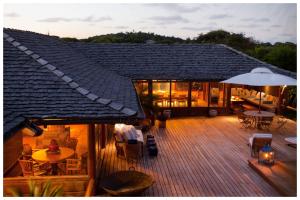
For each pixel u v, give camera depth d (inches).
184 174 401.4
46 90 319.9
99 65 723.4
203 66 773.9
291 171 386.9
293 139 413.1
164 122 642.2
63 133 486.9
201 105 769.6
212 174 401.7
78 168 374.9
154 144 482.6
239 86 792.9
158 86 769.6
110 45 823.7
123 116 293.0
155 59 787.4
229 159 457.7
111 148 510.3
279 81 588.1
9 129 232.1
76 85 335.3
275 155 473.1
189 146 520.1
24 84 323.3
